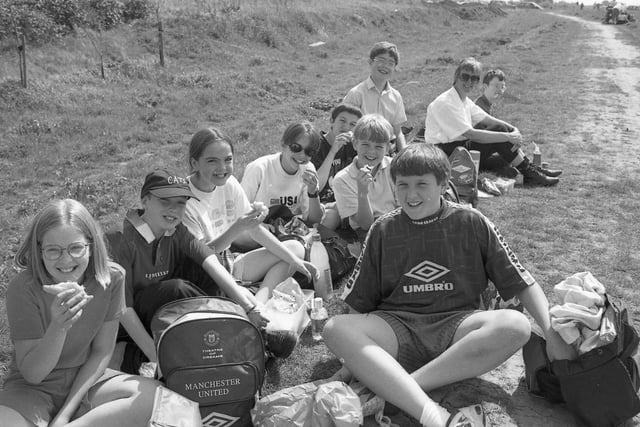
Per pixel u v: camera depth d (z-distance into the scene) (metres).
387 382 3.25
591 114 12.92
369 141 5.20
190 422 2.97
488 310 3.83
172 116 13.48
